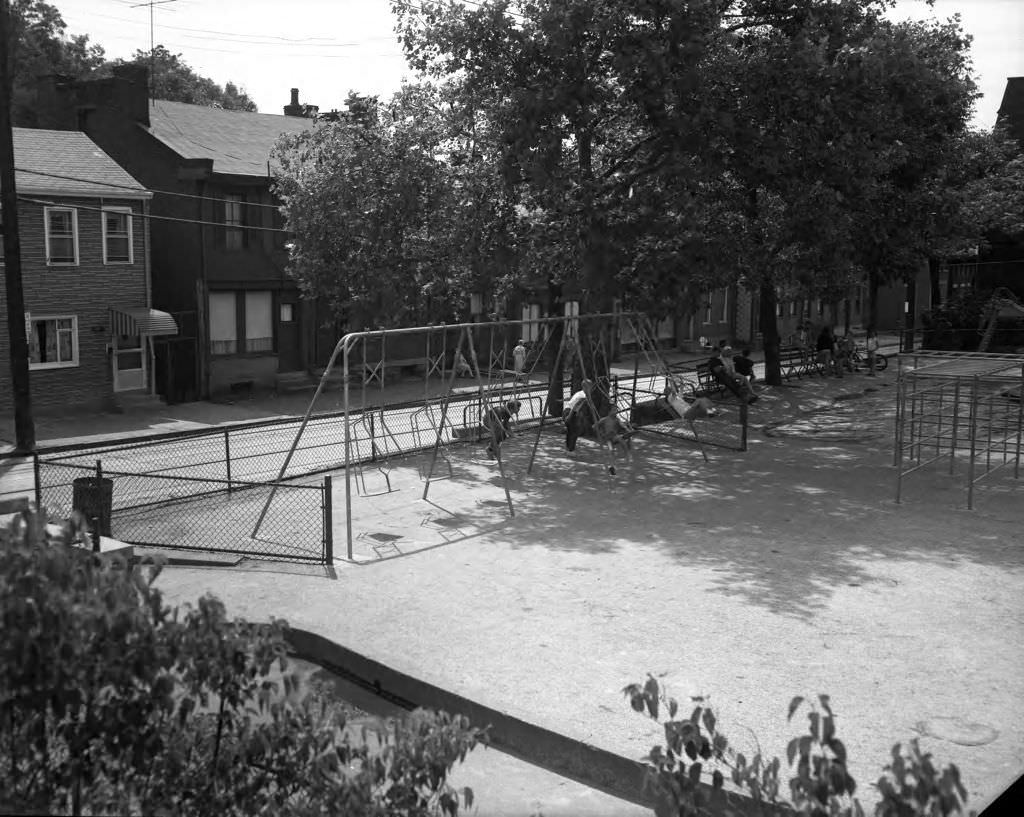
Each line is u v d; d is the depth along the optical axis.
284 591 11.55
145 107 35.53
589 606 10.92
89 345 30.97
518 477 18.61
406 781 4.24
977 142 33.38
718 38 20.11
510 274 24.84
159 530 14.52
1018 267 42.12
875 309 40.69
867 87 20.20
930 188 31.20
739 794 6.09
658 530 14.46
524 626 10.26
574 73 19.27
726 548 13.40
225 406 32.72
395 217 23.83
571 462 20.12
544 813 6.84
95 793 4.01
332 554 12.97
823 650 9.53
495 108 20.98
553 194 20.38
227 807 4.15
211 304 34.59
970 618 10.47
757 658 9.33
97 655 3.75
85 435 26.56
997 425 23.75
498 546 13.57
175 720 4.14
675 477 18.53
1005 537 13.92
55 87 37.19
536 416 26.19
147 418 29.91
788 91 19.64
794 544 13.60
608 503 16.33
